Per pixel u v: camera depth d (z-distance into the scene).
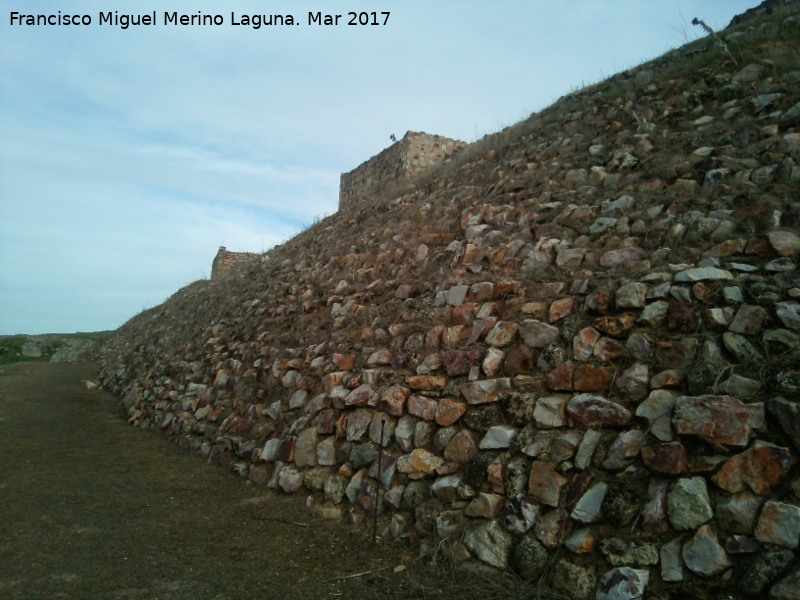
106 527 4.38
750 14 9.83
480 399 4.02
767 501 2.58
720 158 5.50
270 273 11.31
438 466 3.89
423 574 3.28
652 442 3.10
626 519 2.89
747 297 3.56
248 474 5.66
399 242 8.17
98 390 13.16
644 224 5.04
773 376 3.01
